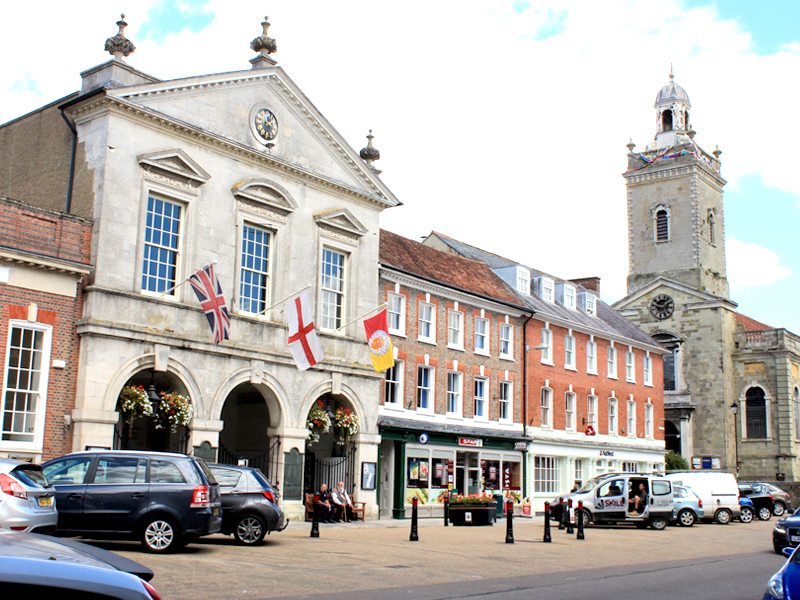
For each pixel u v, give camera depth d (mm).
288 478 26531
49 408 20781
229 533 17766
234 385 25094
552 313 42344
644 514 29500
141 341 22578
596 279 56344
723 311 63938
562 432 41719
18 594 3918
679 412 63406
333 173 29547
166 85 23812
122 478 15000
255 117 26734
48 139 24375
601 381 45781
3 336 20062
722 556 20156
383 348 26828
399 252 35094
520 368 39375
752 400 63500
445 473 33812
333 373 28516
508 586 13133
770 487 40750
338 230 29391
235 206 25797
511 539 21359
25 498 12047
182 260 24172
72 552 4684
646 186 69438
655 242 68312
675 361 64562
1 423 19906
